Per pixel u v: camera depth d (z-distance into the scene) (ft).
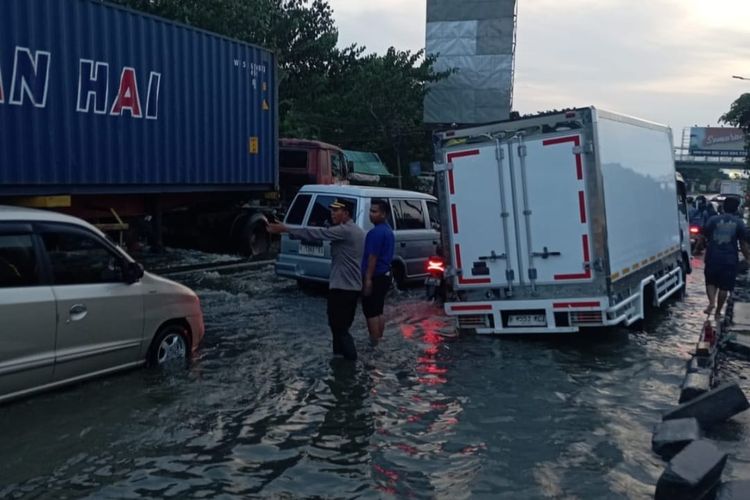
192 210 51.57
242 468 15.87
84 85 35.06
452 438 18.01
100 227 40.22
